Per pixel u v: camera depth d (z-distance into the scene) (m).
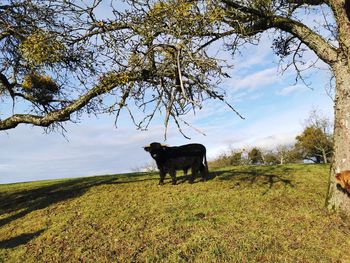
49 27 13.02
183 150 16.12
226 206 13.02
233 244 9.76
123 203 14.13
